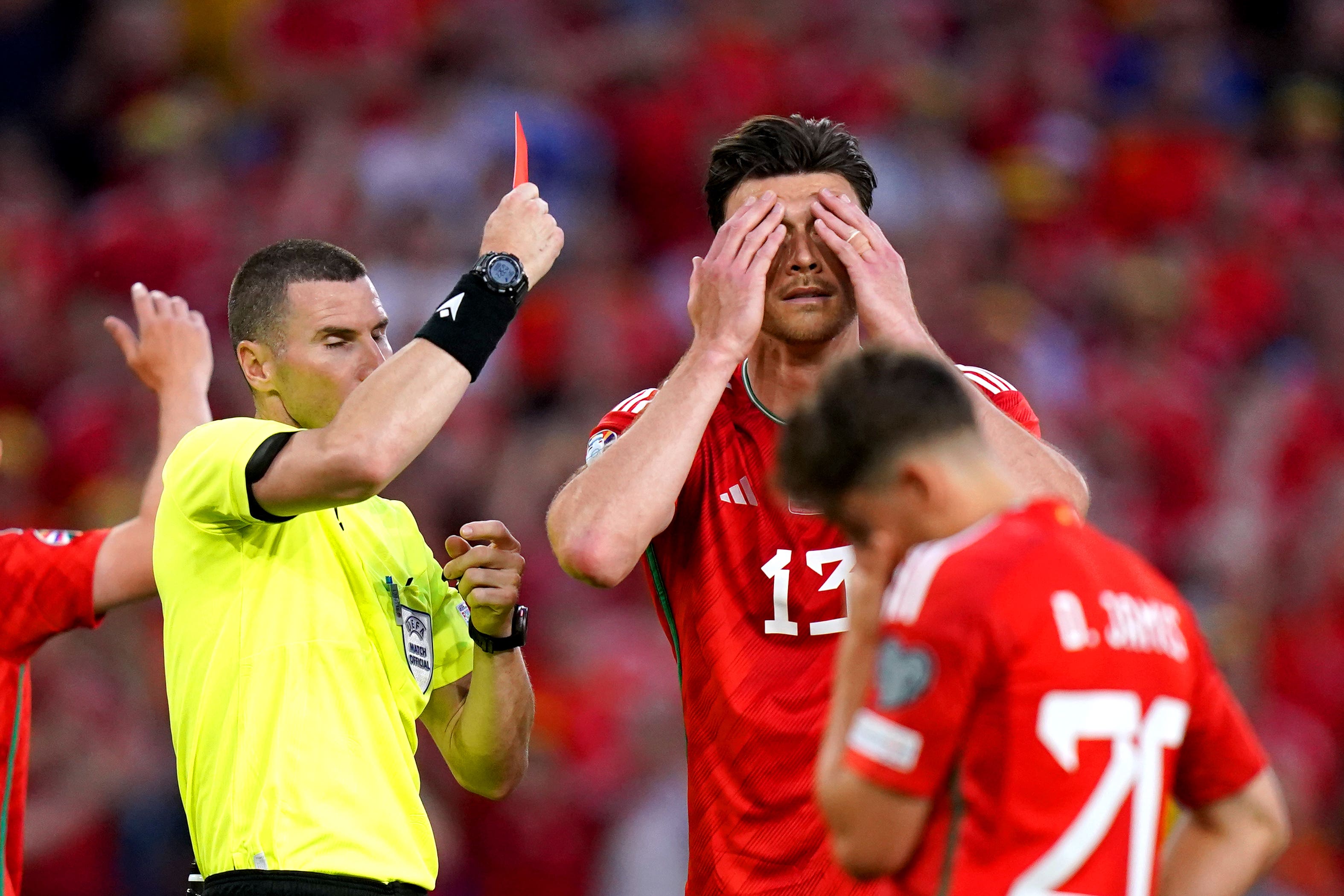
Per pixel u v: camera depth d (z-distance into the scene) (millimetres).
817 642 12812
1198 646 10398
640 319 39344
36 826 26562
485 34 45625
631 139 45062
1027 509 10125
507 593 13336
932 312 39750
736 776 12812
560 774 28984
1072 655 9586
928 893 9734
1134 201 47906
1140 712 9789
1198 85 50938
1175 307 44094
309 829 12094
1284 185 49438
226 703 12469
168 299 16266
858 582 10180
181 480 12648
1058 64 50062
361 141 41906
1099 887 9547
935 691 9484
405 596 13375
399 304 38000
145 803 27484
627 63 46094
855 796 9609
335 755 12344
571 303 38938
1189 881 10461
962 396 10164
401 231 39250
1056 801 9484
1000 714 9508
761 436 13312
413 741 13180
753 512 13141
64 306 40125
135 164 45062
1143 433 40312
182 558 12805
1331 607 37562
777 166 13383
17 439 37219
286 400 13273
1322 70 53750
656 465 12508
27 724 14695
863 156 13727
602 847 28609
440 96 43719
